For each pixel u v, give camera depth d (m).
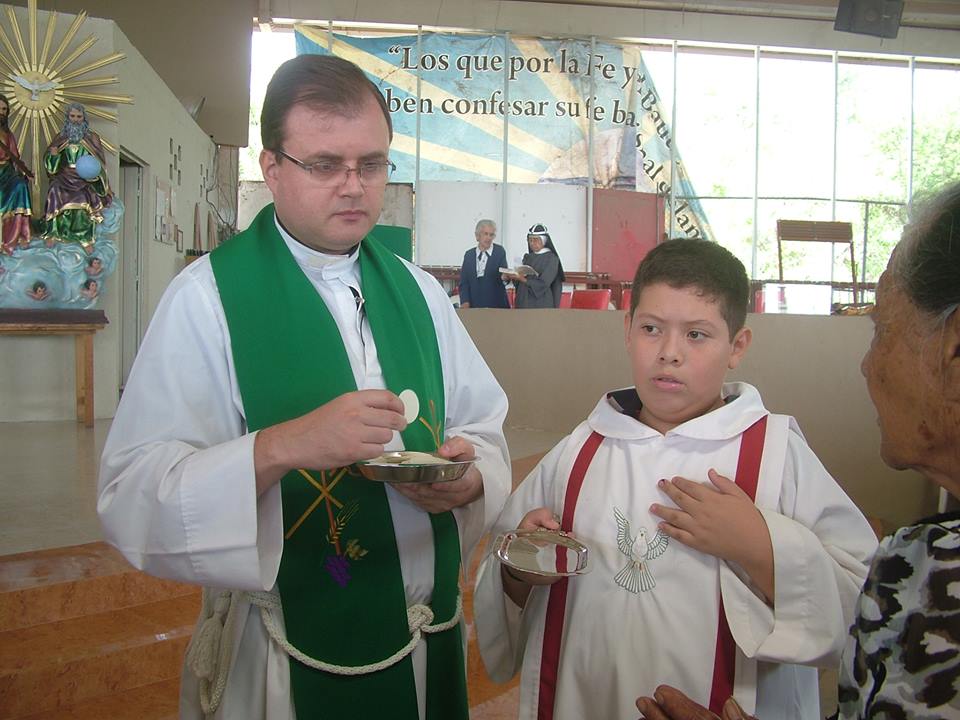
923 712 0.74
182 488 1.15
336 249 1.39
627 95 14.07
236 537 1.15
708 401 1.35
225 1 11.76
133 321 8.56
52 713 2.53
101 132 6.68
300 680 1.30
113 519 1.23
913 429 0.81
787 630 1.17
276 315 1.35
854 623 0.85
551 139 13.94
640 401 1.46
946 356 0.77
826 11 13.83
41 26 6.46
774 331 5.39
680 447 1.33
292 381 1.33
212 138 12.07
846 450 5.24
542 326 7.23
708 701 1.21
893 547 0.82
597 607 1.28
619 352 6.78
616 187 14.10
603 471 1.36
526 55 13.84
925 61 14.45
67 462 4.86
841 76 14.38
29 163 6.36
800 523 1.26
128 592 2.99
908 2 13.80
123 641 2.73
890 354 0.82
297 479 1.33
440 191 13.75
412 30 13.67
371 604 1.33
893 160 14.45
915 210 0.81
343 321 1.43
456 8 13.55
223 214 12.38
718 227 14.44
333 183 1.28
